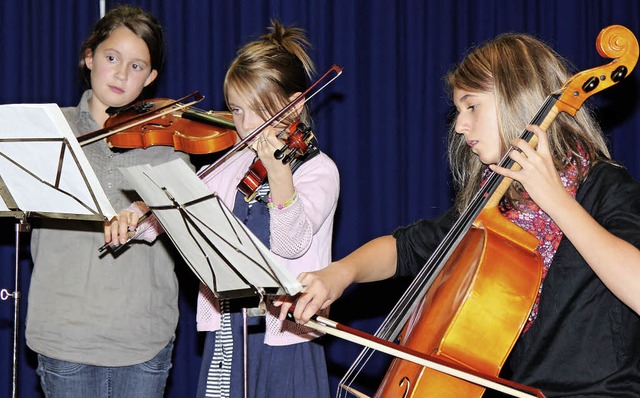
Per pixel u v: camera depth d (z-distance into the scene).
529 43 1.80
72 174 1.99
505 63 1.75
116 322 2.56
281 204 2.18
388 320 1.90
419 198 3.69
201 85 3.63
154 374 2.63
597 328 1.61
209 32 3.63
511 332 1.69
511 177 1.58
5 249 3.57
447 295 1.81
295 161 2.33
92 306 2.55
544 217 1.74
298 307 1.78
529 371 1.66
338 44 3.63
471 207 1.83
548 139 1.69
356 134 3.64
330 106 3.63
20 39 3.62
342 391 3.64
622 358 1.60
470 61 1.80
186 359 3.62
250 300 2.28
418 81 3.67
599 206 1.64
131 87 2.74
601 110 3.62
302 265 2.30
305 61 2.60
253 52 2.44
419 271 2.02
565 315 1.63
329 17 3.64
